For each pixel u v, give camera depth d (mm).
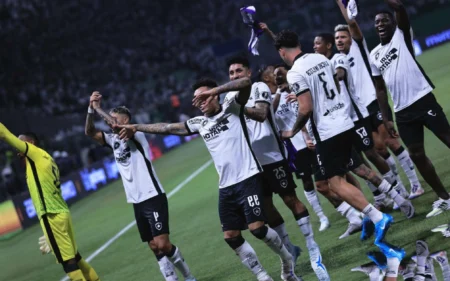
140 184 7328
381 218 6324
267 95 6371
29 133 7551
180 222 12508
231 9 40969
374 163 8148
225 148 6145
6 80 31141
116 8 39562
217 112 6191
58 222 7223
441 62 25062
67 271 7254
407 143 7336
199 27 40938
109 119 7078
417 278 5801
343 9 8359
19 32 33750
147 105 32688
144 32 39719
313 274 6910
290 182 6863
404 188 8664
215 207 12906
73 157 24109
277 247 6254
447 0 35312
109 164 22828
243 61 6672
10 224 18078
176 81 36094
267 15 40062
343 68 7488
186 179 17656
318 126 6496
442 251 6219
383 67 7344
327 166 6500
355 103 7590
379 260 6512
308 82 6410
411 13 35250
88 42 36906
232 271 8055
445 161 10070
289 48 6590
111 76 35625
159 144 25391
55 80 33219
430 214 7379
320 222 9031
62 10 37250
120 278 9633
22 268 12984
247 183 6117
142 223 7461
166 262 7461
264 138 6867
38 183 7191
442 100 16672
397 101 7324
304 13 36844
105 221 15586
